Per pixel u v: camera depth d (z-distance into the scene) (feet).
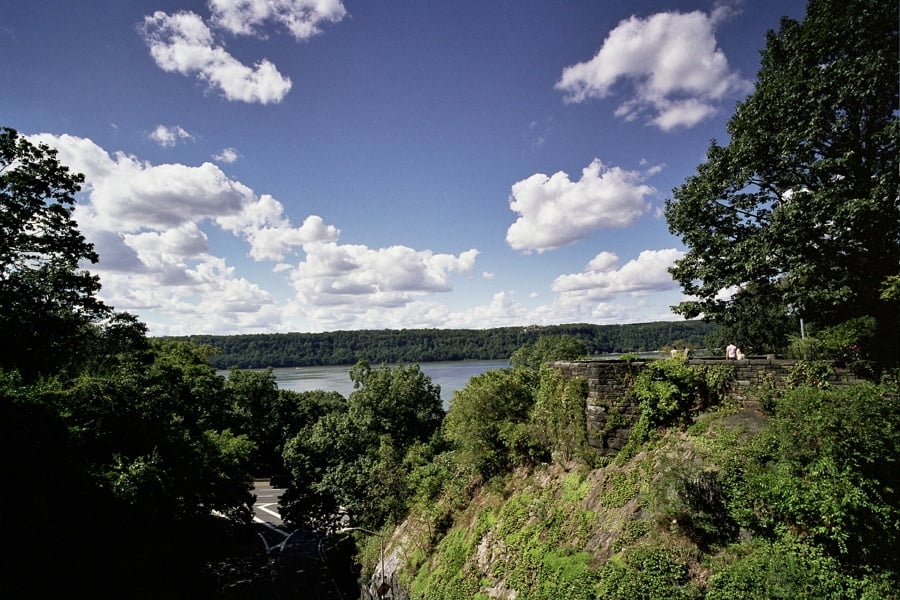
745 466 36.27
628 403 51.06
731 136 55.62
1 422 50.83
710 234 55.06
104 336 87.20
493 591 49.44
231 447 94.58
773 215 47.52
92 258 77.97
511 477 64.44
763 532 33.27
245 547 121.80
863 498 28.60
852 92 44.09
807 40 48.83
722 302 57.41
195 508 85.56
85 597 57.77
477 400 73.56
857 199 41.45
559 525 48.06
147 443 73.41
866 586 27.43
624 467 47.14
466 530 63.77
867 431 29.76
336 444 128.26
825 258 47.11
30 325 69.00
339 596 94.99
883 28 45.83
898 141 42.73
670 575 33.94
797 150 47.83
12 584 48.96
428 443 149.07
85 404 65.98
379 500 102.27
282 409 208.64
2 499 49.44
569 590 39.42
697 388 46.83
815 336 45.98
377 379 168.04
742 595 30.14
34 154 69.46
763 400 41.57
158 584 71.72
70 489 56.34
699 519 35.60
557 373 59.93
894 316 43.93
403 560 74.08
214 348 178.81
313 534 131.23
